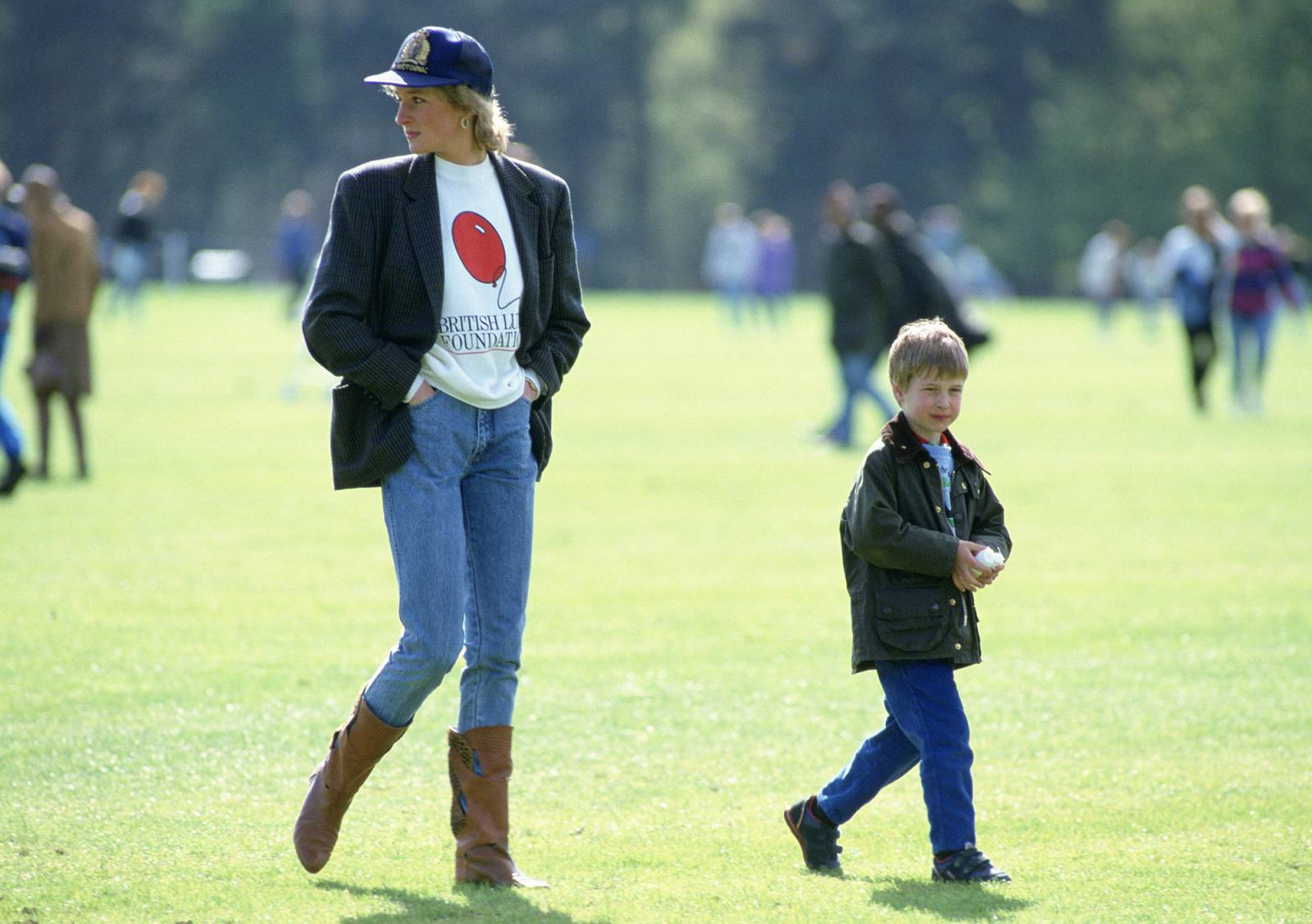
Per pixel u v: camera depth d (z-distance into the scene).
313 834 19.08
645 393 84.00
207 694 26.88
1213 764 23.92
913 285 61.41
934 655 18.91
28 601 33.66
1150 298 140.62
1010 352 122.31
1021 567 38.88
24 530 41.84
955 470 19.61
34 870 19.14
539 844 20.50
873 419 72.62
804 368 101.25
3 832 20.47
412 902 18.27
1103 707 26.97
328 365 18.62
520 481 19.42
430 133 18.91
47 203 49.72
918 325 19.48
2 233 49.31
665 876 19.36
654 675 28.75
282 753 23.97
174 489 49.47
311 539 41.38
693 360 107.94
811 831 19.66
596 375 95.31
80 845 20.05
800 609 34.16
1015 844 20.56
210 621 32.22
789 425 69.81
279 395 78.06
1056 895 18.61
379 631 31.55
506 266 19.19
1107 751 24.58
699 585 36.56
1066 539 42.59
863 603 19.17
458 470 19.03
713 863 19.83
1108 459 58.84
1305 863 19.78
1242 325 75.06
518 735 25.16
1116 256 144.50
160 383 83.12
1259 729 25.72
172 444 60.28
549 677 28.47
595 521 45.22
